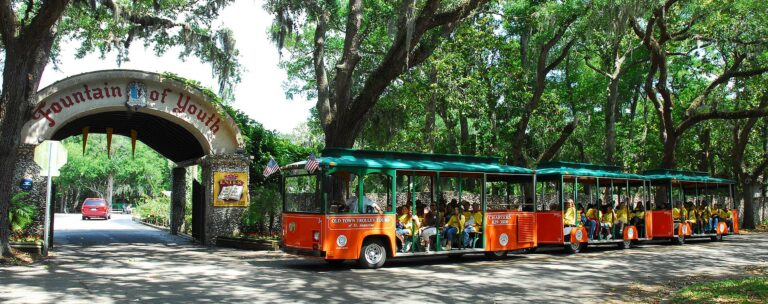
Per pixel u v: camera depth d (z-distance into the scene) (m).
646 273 14.24
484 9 26.33
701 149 38.75
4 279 12.04
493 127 29.61
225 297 10.28
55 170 16.50
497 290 11.47
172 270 13.96
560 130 31.80
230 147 21.59
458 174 16.98
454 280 12.80
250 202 21.45
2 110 14.57
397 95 25.17
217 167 21.11
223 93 20.78
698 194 29.00
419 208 16.92
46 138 18.77
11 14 14.54
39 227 18.80
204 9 20.48
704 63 34.28
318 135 38.69
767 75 31.80
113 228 33.06
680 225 23.73
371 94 18.34
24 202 18.47
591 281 12.81
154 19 19.75
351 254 14.53
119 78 19.61
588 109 39.03
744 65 32.47
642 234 22.91
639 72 35.94
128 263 15.24
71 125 22.72
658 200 26.52
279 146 26.47
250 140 24.67
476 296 10.74
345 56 19.25
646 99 37.84
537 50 28.55
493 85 29.36
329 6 19.67
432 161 16.78
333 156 15.07
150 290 10.90
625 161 38.94
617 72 30.25
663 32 28.14
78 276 12.62
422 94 25.58
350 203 14.94
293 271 14.12
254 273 13.62
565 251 20.09
